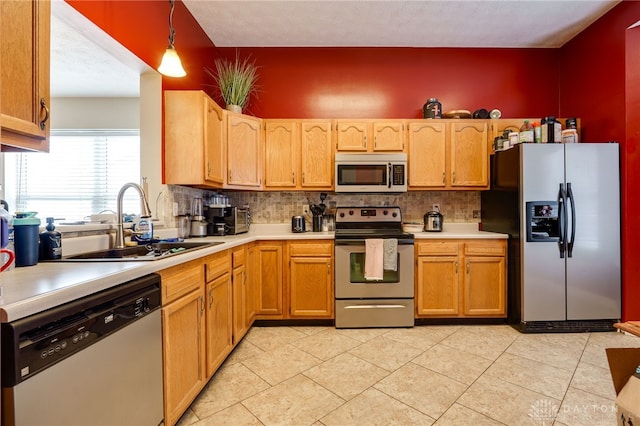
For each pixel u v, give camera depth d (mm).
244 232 3121
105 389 1014
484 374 1939
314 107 3402
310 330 2709
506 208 2830
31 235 1247
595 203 2609
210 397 1721
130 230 1980
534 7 2738
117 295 1082
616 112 2719
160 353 1327
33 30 1070
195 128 2371
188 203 2781
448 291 2791
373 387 1806
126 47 1938
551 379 1879
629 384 982
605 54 2824
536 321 2615
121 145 3900
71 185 3832
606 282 2615
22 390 753
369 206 3322
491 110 3414
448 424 1492
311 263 2781
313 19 2896
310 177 3100
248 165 2920
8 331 737
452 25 3008
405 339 2488
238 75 2998
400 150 3092
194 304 1634
